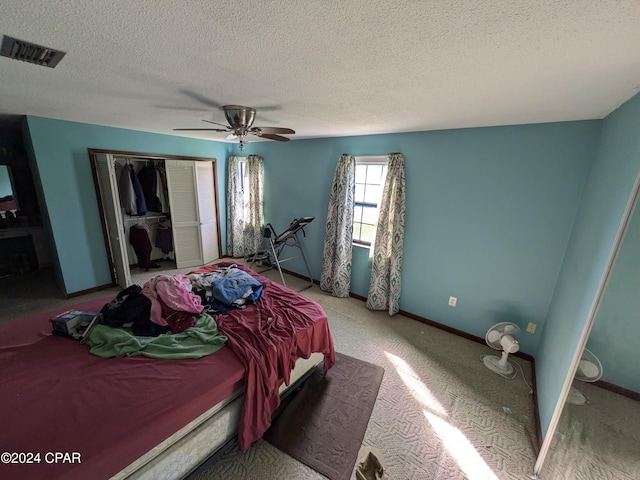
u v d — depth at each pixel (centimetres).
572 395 147
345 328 312
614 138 172
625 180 140
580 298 164
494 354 273
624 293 129
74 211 337
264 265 510
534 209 245
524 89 149
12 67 136
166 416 127
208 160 473
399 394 219
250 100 192
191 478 144
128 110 239
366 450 92
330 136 370
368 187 375
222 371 155
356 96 175
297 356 195
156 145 405
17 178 413
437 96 168
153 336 178
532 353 264
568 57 109
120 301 196
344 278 382
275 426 185
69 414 123
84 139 331
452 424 193
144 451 120
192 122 303
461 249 291
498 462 168
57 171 317
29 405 126
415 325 323
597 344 138
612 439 137
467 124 252
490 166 261
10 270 413
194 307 202
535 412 201
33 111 259
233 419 161
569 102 169
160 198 461
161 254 509
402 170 311
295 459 164
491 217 268
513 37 95
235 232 524
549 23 85
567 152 224
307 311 221
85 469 104
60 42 108
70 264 343
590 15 80
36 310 318
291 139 409
